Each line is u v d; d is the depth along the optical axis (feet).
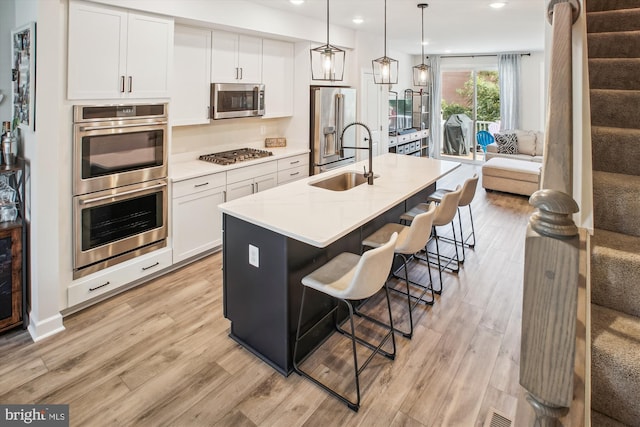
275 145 17.13
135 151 10.30
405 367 7.64
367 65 19.40
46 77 7.97
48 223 8.41
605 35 8.11
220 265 12.43
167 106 10.93
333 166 17.72
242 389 7.09
